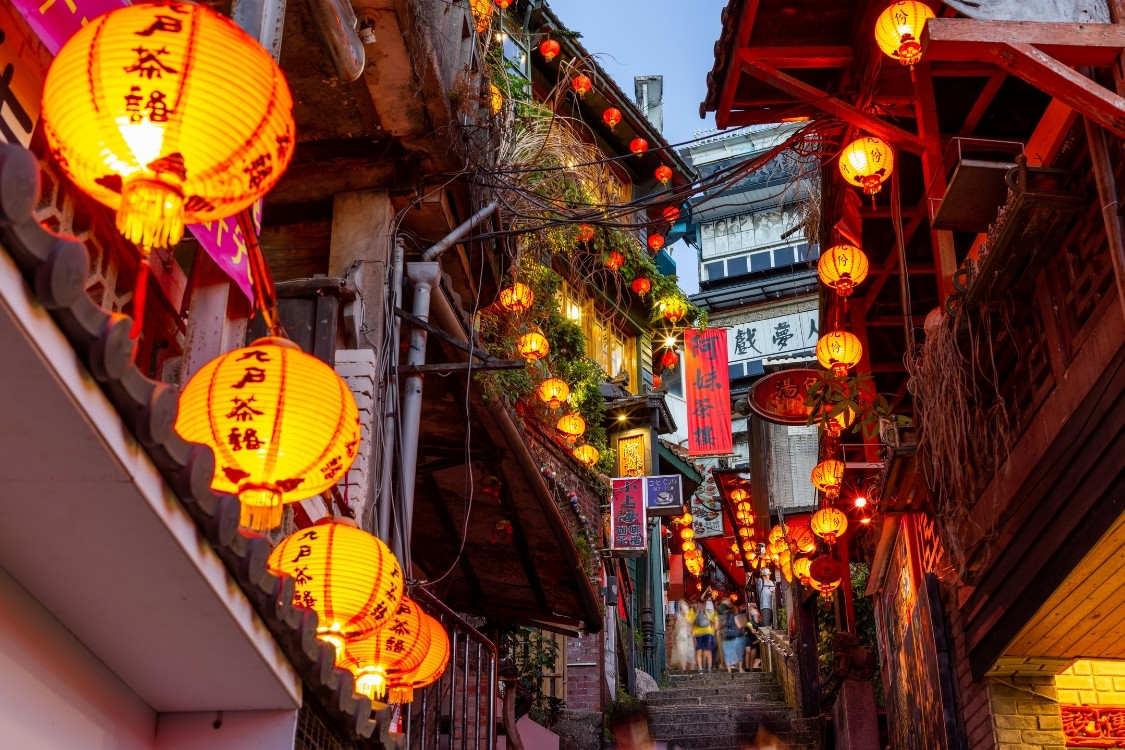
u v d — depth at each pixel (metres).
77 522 3.07
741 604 29.64
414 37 7.58
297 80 7.83
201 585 3.36
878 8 8.95
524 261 12.58
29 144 3.67
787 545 17.70
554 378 15.46
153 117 3.14
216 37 3.30
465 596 12.05
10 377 2.54
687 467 22.72
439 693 8.31
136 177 3.11
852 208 10.25
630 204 9.63
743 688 19.50
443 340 8.14
